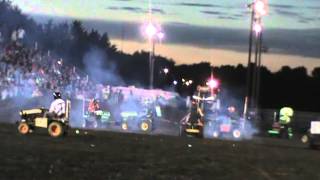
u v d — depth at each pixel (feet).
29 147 59.41
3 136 71.56
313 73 395.34
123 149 65.10
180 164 53.93
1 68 171.12
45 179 39.40
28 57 181.78
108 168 47.26
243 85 435.53
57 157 51.90
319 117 201.77
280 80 395.96
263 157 67.87
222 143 90.12
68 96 147.74
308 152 83.71
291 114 158.20
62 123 77.61
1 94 165.37
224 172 50.44
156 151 65.36
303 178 50.42
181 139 92.94
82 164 48.44
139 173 45.93
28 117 78.28
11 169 42.50
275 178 49.16
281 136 146.72
